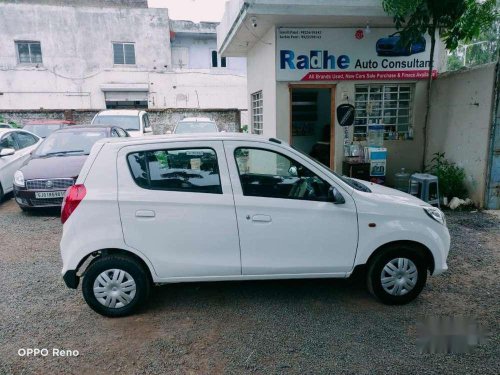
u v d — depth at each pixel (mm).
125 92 22328
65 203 3498
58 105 21750
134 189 3471
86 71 21781
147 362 3004
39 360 3039
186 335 3340
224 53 11289
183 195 3480
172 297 4000
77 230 3434
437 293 4047
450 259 4934
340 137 8445
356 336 3291
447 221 6414
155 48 22516
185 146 3549
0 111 17828
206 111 18922
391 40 8070
